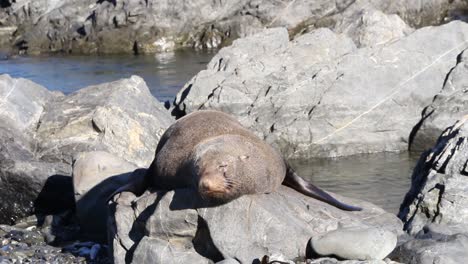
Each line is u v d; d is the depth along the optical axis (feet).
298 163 72.69
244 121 77.05
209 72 84.74
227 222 35.86
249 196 36.65
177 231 36.76
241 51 87.45
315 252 35.50
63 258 42.83
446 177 40.63
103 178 47.96
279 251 35.76
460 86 77.46
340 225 37.50
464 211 38.93
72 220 51.37
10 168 54.80
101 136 60.08
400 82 77.71
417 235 38.11
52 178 54.44
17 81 64.64
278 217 36.14
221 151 37.37
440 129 73.82
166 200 37.01
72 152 58.90
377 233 35.14
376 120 75.82
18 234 48.65
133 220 38.52
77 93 65.67
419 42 81.25
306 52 82.79
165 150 40.68
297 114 76.23
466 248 35.24
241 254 35.50
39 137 60.59
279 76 79.71
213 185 34.63
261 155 38.52
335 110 75.46
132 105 63.52
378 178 65.31
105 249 43.88
